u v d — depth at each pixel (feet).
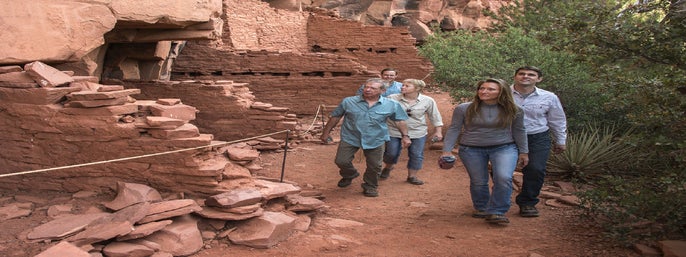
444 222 19.13
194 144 16.98
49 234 13.75
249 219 16.44
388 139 22.77
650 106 16.60
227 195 16.40
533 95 19.57
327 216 19.67
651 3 18.33
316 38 68.90
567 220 19.06
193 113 19.20
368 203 21.84
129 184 16.57
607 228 16.69
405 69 67.36
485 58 37.27
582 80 32.60
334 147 34.65
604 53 17.52
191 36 29.12
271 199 18.47
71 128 17.31
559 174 26.66
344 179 24.16
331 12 70.95
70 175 17.58
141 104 18.33
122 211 15.08
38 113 17.46
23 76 17.69
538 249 16.02
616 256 15.15
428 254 15.70
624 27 17.39
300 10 72.79
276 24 62.49
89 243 13.38
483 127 18.44
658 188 16.84
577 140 28.37
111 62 36.01
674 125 15.93
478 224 18.83
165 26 26.68
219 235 15.90
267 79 47.29
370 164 22.58
